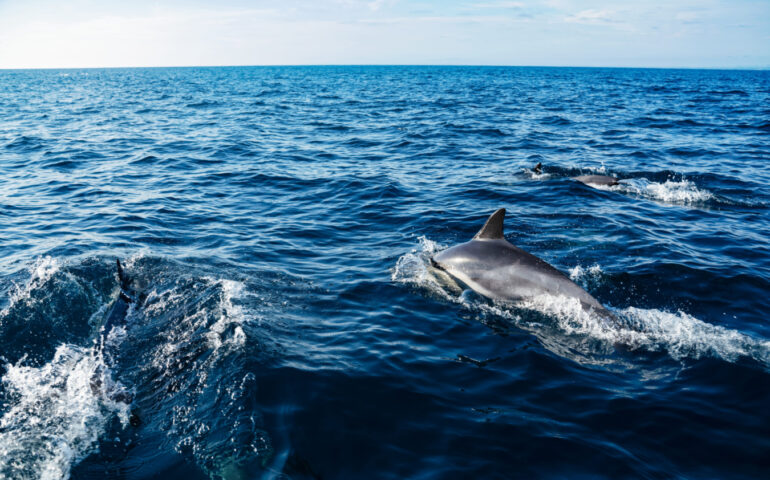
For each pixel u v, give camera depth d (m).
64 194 13.78
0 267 8.52
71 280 7.91
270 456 4.38
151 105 42.78
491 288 7.87
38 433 4.71
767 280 8.28
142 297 7.38
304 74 159.12
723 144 22.86
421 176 16.20
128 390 5.32
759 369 5.79
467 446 4.54
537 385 5.50
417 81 97.75
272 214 12.13
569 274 8.44
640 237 10.34
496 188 14.47
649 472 4.25
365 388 5.36
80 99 49.84
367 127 28.16
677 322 6.94
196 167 17.48
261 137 24.48
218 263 8.84
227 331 6.40
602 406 5.13
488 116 33.72
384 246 9.97
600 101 47.94
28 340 6.35
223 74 161.88
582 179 15.30
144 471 4.29
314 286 8.01
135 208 12.35
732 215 12.37
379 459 4.36
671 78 133.12
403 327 6.78
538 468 4.29
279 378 5.45
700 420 4.93
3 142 22.22
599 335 6.60
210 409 5.00
